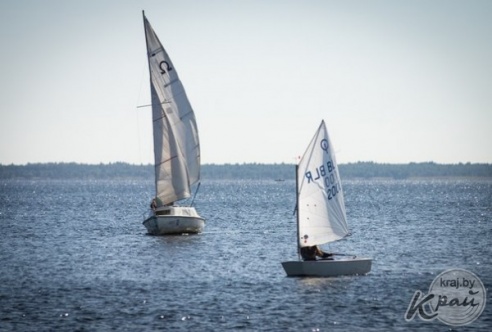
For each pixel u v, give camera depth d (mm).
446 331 148000
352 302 169250
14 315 158125
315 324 151750
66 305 167000
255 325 151000
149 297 174875
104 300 171750
